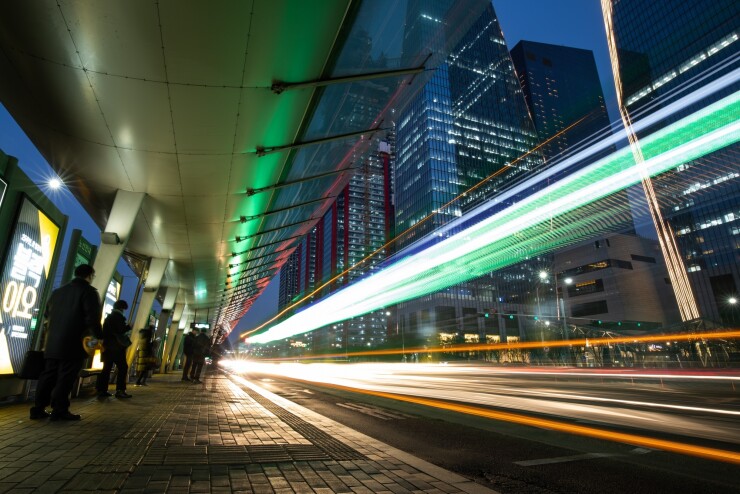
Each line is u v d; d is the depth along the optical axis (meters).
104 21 5.38
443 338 101.44
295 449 4.58
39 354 6.03
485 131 165.75
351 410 9.34
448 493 3.29
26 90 7.00
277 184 11.95
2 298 7.23
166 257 17.88
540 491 3.75
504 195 159.38
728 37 92.31
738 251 87.81
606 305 106.94
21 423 5.51
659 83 109.06
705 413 9.21
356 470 3.83
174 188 10.34
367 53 7.35
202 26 5.55
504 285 138.62
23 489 2.96
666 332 45.62
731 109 91.00
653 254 114.00
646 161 113.06
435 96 158.25
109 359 9.10
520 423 7.64
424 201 147.12
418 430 6.83
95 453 4.04
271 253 25.16
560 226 128.25
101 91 6.70
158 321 25.73
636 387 18.38
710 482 4.07
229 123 7.77
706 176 95.25
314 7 5.65
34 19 5.44
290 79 7.08
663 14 108.62
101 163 9.05
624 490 3.81
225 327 95.44
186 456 4.08
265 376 24.72
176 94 6.78
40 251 8.59
